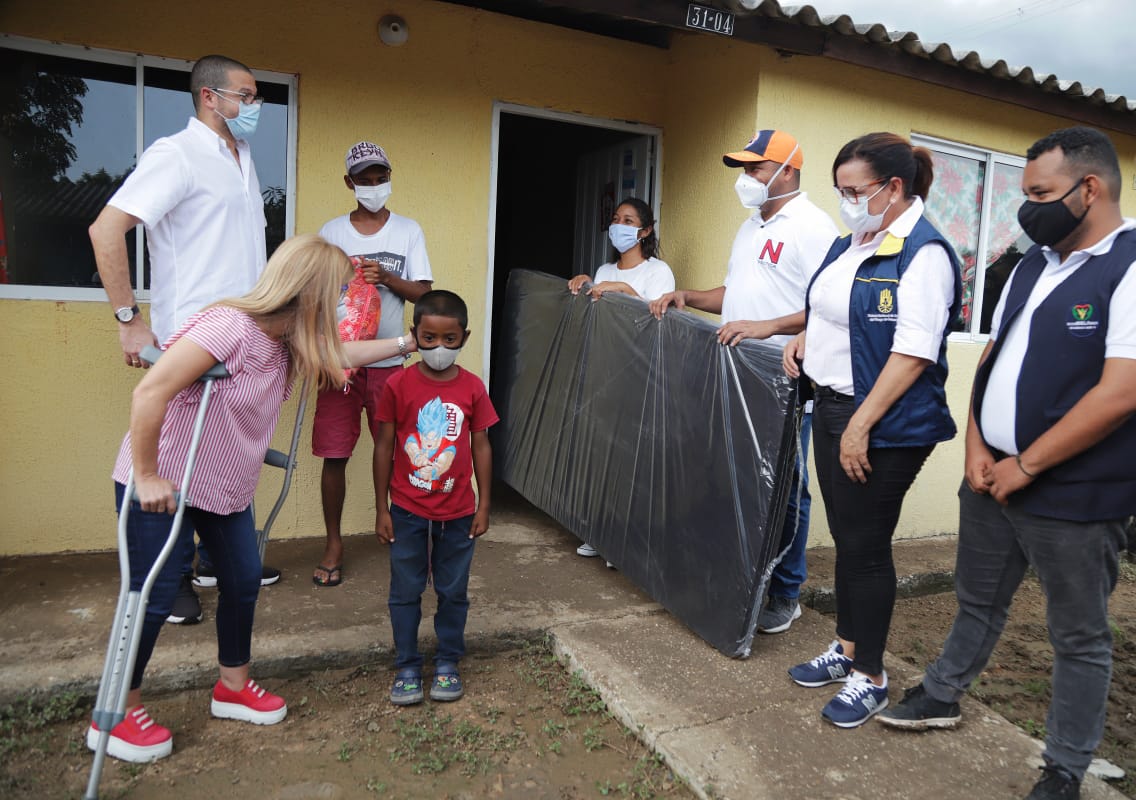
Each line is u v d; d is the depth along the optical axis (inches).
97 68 146.3
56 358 146.9
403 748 103.2
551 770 100.9
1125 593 196.5
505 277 279.4
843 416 103.7
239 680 106.3
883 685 107.6
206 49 151.0
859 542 103.5
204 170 112.3
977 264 209.2
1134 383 79.2
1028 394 88.7
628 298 151.4
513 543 172.2
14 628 121.4
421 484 110.7
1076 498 85.0
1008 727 106.4
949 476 209.3
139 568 91.4
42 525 149.4
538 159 249.0
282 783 95.8
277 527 166.1
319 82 159.5
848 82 175.6
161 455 89.9
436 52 168.4
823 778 94.8
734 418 121.7
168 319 114.0
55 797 90.6
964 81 180.2
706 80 177.8
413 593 113.3
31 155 144.0
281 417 163.5
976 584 100.2
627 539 145.2
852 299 99.9
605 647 125.3
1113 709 132.1
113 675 84.1
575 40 180.9
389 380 113.0
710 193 176.9
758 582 117.3
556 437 172.1
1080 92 193.6
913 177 97.8
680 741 101.3
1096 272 83.7
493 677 123.0
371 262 141.6
